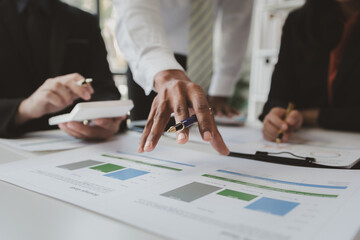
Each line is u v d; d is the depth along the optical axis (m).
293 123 0.78
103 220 0.29
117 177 0.42
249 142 0.71
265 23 2.58
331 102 1.14
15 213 0.30
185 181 0.40
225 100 1.36
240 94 3.18
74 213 0.30
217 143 0.51
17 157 0.53
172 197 0.34
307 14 1.15
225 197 0.34
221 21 1.37
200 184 0.39
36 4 1.02
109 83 1.07
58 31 1.04
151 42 0.72
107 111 0.64
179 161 0.51
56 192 0.36
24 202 0.33
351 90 1.08
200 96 0.49
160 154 0.56
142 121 1.01
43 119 0.95
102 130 0.69
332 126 0.94
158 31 0.76
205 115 0.47
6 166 0.46
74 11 1.13
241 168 0.47
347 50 1.08
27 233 0.26
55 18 1.05
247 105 3.18
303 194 0.35
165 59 0.67
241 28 1.34
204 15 1.12
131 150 0.59
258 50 2.62
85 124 0.69
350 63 1.07
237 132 0.86
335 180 0.41
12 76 0.98
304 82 1.17
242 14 1.31
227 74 1.37
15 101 0.72
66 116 0.63
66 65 1.07
